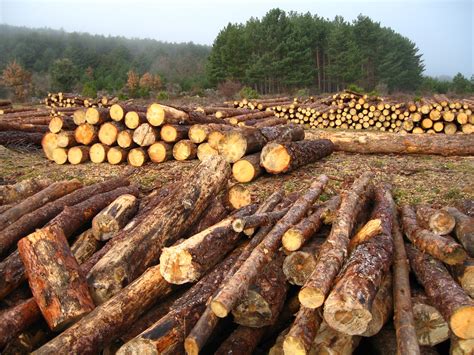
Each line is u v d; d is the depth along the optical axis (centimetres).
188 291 363
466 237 384
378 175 710
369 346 346
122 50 7600
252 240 408
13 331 320
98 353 323
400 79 4709
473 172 709
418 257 379
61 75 3538
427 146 871
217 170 503
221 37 4081
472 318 281
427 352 317
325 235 425
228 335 358
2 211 504
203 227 476
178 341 311
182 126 866
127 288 351
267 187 657
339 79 4378
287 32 3938
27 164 860
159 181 718
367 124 1491
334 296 288
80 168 812
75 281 352
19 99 3266
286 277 373
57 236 372
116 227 474
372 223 388
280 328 367
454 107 1354
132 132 825
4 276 374
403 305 314
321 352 299
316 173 730
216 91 3738
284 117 1645
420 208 467
